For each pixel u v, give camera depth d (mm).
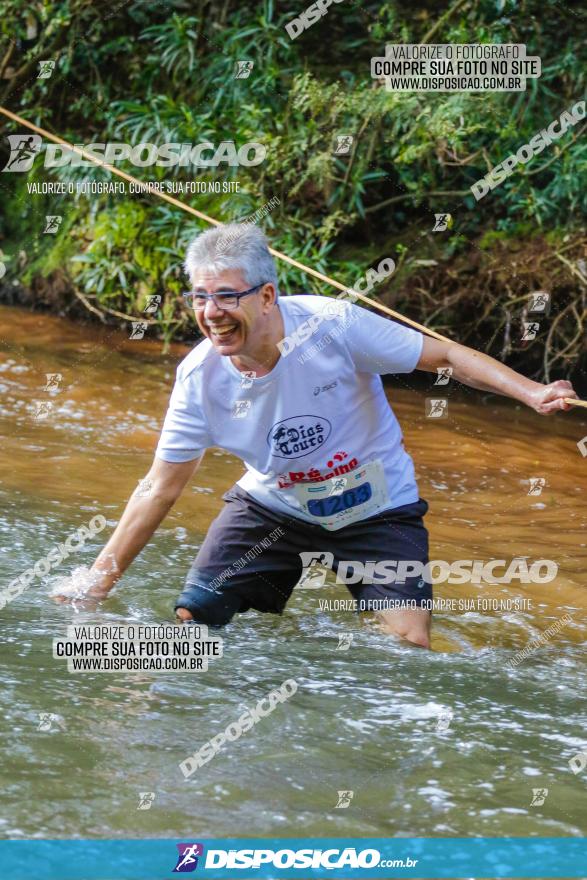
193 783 2938
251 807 2844
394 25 10312
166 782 2936
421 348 3992
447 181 10164
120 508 5766
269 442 4027
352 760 3141
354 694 3625
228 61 10305
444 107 9375
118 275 10406
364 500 4164
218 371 3947
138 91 11344
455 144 9516
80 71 11594
